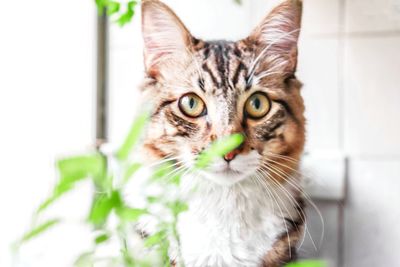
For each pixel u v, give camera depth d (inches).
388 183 19.2
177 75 15.8
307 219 18.5
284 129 15.8
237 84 15.3
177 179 12.0
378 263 19.4
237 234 15.9
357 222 19.4
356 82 19.2
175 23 15.8
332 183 19.3
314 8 19.3
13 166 20.7
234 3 19.4
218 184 15.6
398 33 18.7
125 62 20.9
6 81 21.0
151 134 16.0
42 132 21.0
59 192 9.3
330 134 19.5
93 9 20.6
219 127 14.9
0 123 21.0
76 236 19.2
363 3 18.9
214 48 15.9
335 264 19.4
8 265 18.2
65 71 21.0
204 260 15.8
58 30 20.9
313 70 19.4
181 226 15.8
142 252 12.9
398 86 18.9
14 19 21.0
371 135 19.2
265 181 15.9
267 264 15.9
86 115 20.9
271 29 16.0
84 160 9.3
